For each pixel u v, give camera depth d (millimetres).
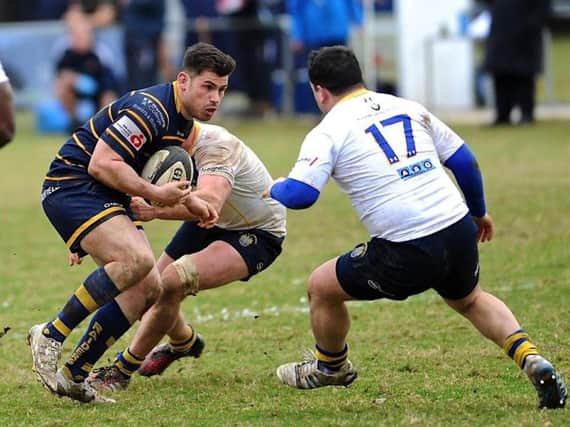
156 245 38250
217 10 72625
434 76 75000
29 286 32938
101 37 72000
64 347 26141
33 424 19656
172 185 20016
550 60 76188
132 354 21984
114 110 20406
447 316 27297
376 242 19375
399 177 19219
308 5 66125
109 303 20703
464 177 20203
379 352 24266
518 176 48188
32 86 76188
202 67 20094
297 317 28203
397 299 19719
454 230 19156
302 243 37594
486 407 19484
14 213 45781
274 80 74688
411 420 18688
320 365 20797
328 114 19875
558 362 22609
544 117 70250
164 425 19234
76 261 20672
